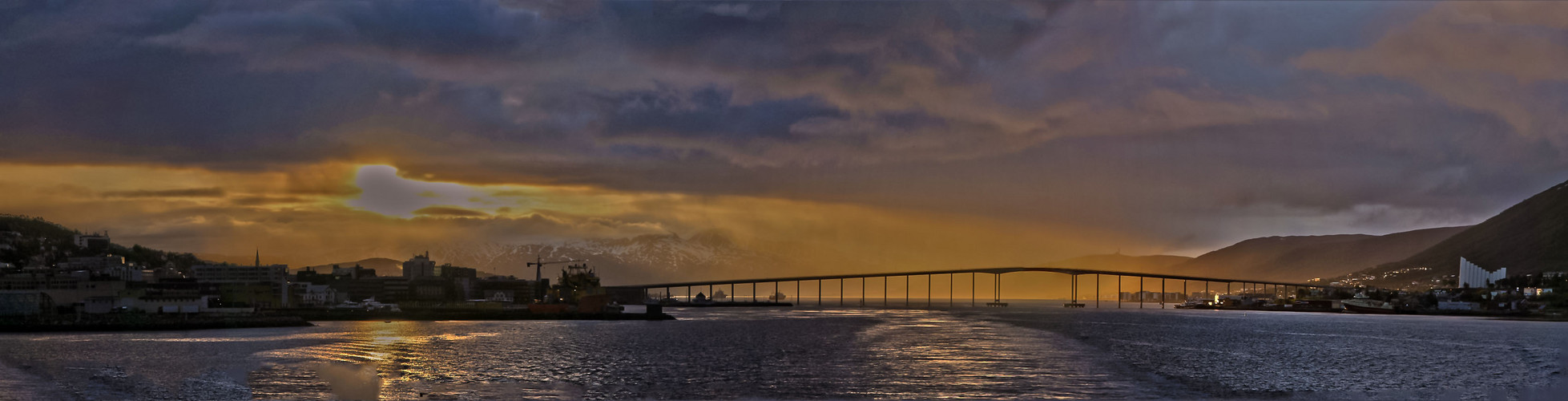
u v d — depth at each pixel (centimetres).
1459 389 10931
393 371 11581
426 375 11250
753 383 10606
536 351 15000
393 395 9438
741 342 17762
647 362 13200
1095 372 11900
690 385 10444
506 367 12350
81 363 12575
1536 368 13575
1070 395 9762
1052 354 14675
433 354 14350
